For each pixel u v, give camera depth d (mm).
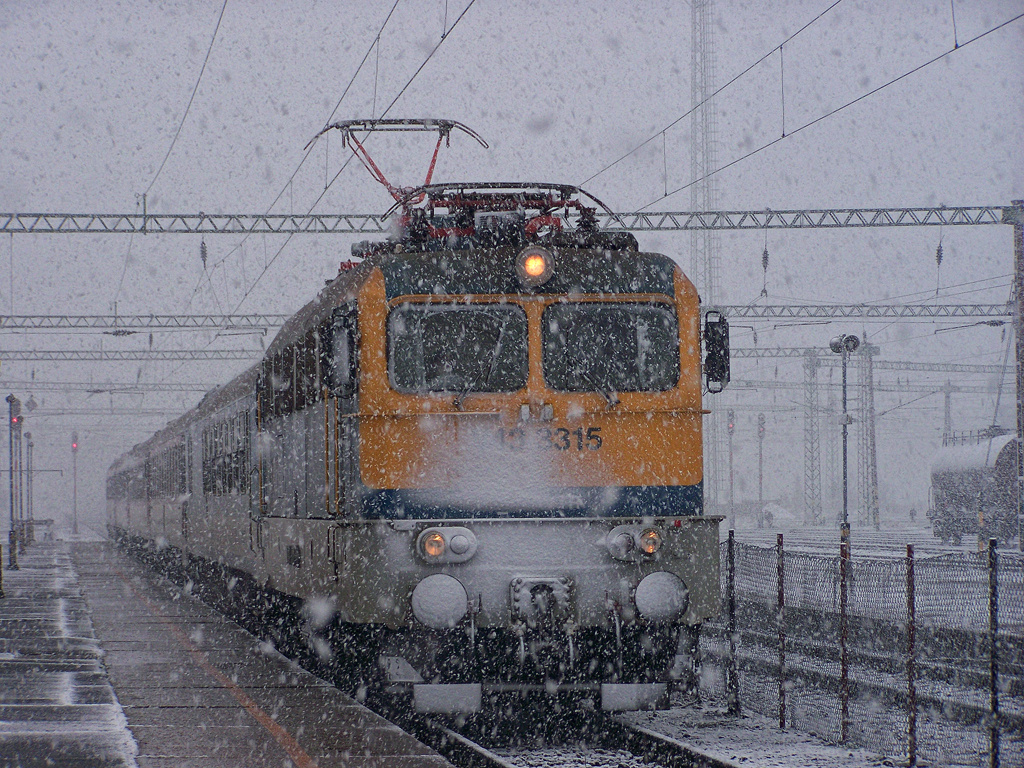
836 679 48906
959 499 156750
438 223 42656
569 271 38938
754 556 61875
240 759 31906
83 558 162250
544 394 38281
